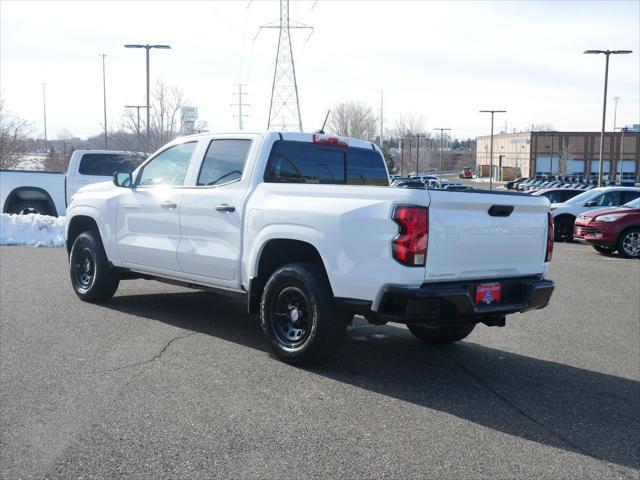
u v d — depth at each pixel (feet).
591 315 29.63
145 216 25.00
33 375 18.40
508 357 22.09
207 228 22.49
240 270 21.43
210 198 22.40
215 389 17.58
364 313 18.26
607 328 26.96
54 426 14.99
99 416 15.58
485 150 370.12
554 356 22.43
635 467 13.67
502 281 19.08
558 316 29.27
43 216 53.57
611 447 14.69
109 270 27.45
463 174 357.00
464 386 18.69
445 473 13.14
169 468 13.05
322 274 19.16
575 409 17.10
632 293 35.70
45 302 28.04
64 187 58.03
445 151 444.55
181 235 23.54
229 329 24.09
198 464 13.24
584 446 14.71
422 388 18.37
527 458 13.97
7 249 48.06
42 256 43.75
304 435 14.76
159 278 25.35
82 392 17.12
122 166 58.29
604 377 20.10
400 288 17.13
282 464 13.33
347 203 18.38
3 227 51.72
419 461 13.65
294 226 19.43
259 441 14.38
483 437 15.03
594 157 302.04
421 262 17.15
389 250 17.29
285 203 19.84
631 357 22.53
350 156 23.94
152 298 29.68
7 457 13.47
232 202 21.62
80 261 28.55
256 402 16.72
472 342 24.07
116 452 13.73
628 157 299.38
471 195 17.97
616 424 16.12
